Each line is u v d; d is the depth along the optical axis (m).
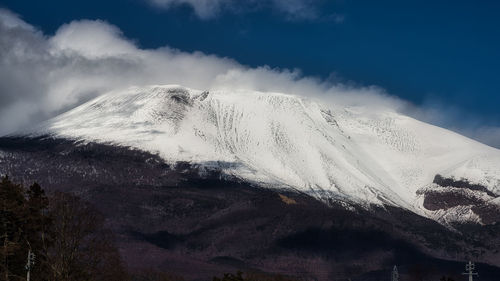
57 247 182.00
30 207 183.75
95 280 185.25
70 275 179.00
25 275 179.25
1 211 181.25
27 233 182.50
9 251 175.00
